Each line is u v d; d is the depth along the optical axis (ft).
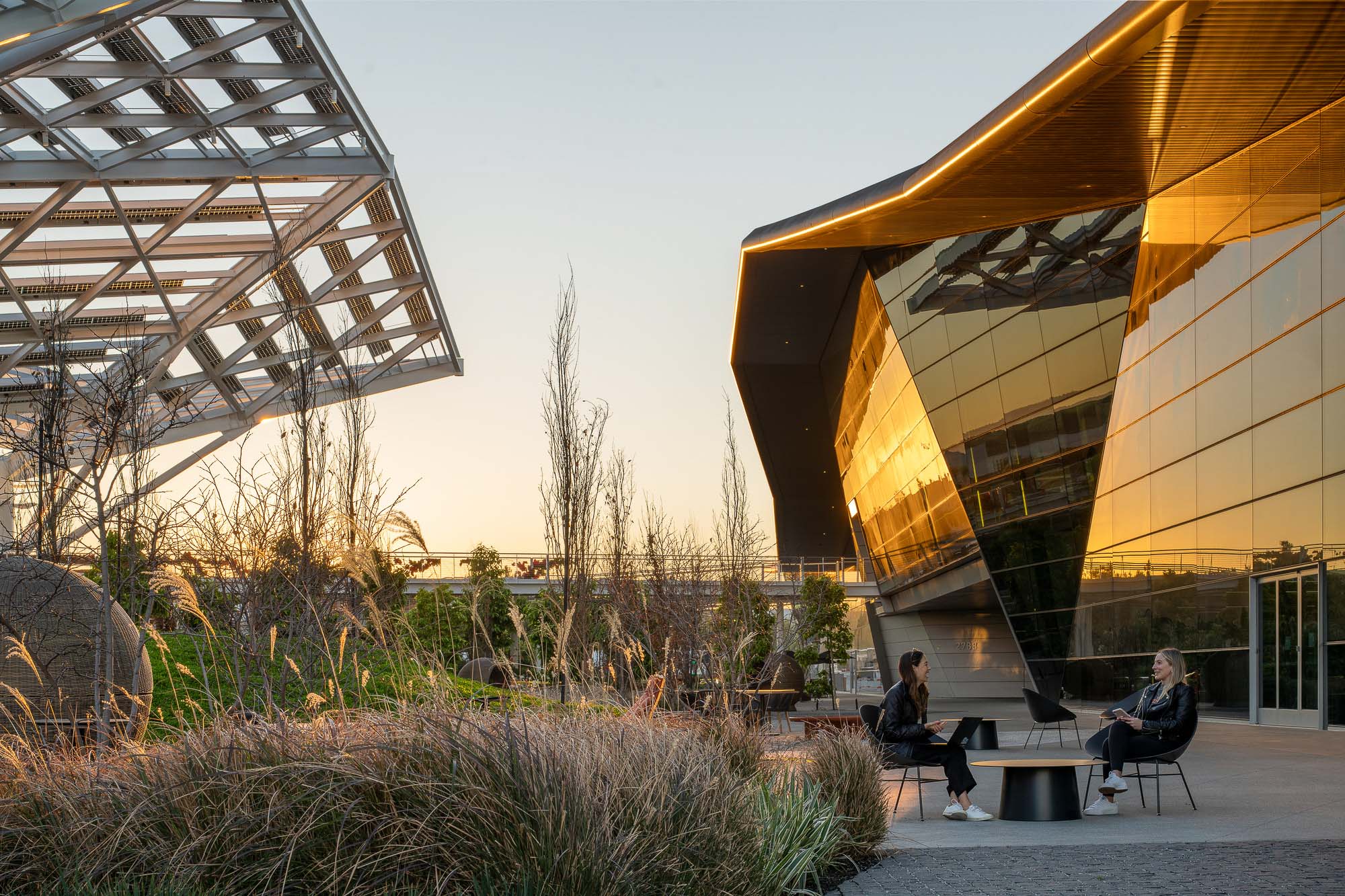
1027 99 52.49
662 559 59.88
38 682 25.76
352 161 73.97
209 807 15.21
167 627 36.60
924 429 100.89
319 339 90.17
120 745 19.02
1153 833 25.76
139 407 30.19
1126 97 51.37
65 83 56.08
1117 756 29.66
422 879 14.08
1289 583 56.39
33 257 75.61
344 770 14.96
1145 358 70.95
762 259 102.12
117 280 80.69
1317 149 53.52
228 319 89.45
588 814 14.53
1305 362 54.54
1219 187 62.18
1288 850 23.03
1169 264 67.67
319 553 29.94
